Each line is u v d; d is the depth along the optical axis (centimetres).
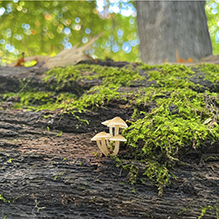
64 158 50
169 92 55
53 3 152
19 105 56
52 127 53
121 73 59
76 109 54
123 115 54
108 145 51
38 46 164
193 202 48
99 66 61
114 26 176
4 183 49
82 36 167
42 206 48
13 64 64
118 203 48
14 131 52
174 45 75
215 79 57
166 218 48
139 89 56
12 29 154
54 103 57
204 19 81
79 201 48
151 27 81
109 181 49
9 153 50
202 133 49
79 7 158
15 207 49
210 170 49
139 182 49
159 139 50
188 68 60
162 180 48
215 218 47
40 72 61
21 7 147
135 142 50
